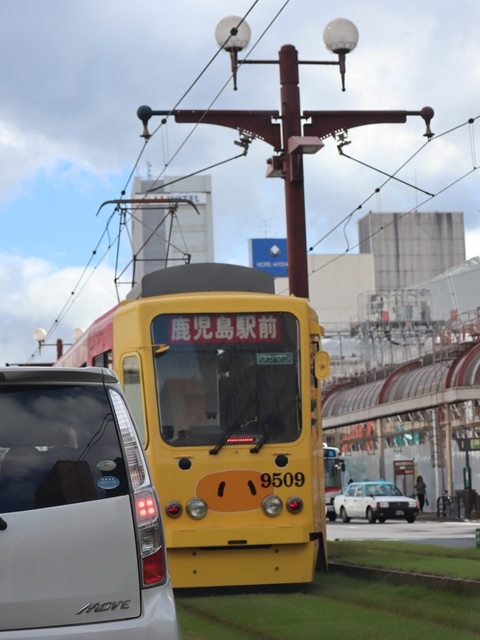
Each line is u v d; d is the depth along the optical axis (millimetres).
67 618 6246
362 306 81125
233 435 16016
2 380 6434
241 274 18016
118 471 6477
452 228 170625
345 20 22969
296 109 22703
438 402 54031
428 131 23250
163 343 16172
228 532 15609
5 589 6172
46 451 6395
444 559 18109
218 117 22750
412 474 61031
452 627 11906
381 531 38844
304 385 16297
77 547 6305
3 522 6219
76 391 6562
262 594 16047
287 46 22797
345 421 66688
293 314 16469
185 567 15609
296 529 15742
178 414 16016
